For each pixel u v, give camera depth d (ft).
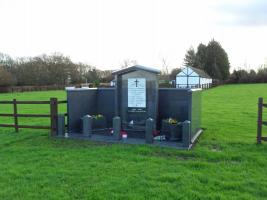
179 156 27.09
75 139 33.47
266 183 19.86
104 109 39.47
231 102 90.02
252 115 58.34
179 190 18.78
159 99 36.11
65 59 260.01
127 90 35.47
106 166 23.61
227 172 22.12
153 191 18.60
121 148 29.17
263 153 27.48
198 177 20.95
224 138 34.88
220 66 324.60
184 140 29.53
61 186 19.69
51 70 248.32
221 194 18.17
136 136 34.65
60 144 31.55
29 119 55.26
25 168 23.35
